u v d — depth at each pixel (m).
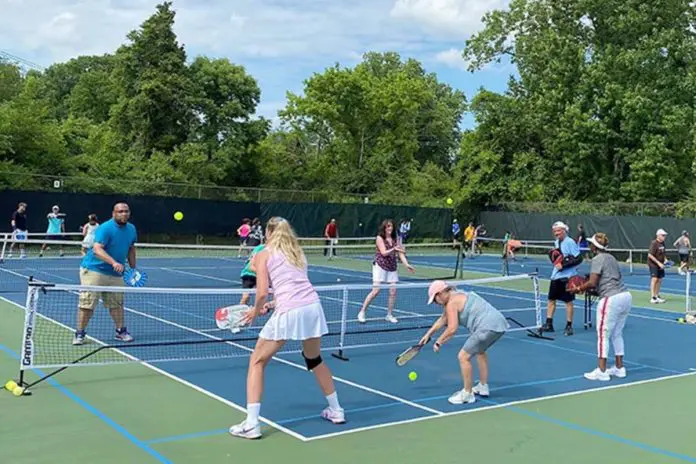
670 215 32.78
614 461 5.69
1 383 7.50
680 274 26.28
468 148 42.50
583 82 38.62
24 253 22.83
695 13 39.03
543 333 11.91
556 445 6.05
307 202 33.75
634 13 37.94
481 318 7.14
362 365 8.91
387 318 12.35
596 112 39.19
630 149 39.00
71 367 8.23
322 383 6.38
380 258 12.00
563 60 40.06
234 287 17.06
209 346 9.68
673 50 37.28
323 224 33.72
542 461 5.63
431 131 61.25
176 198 29.70
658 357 10.20
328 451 5.66
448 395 7.57
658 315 14.82
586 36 41.56
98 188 28.56
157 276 19.52
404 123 47.62
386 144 47.19
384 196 39.12
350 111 46.69
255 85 41.78
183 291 8.59
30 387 7.36
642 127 37.66
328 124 47.50
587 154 38.56
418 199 39.97
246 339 9.63
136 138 38.31
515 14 42.66
